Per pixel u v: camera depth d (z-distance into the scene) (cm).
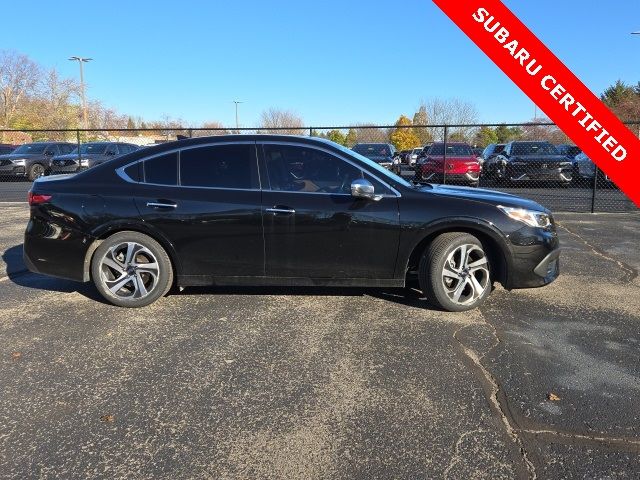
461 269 446
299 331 411
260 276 459
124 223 453
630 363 354
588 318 441
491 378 332
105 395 312
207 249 455
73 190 463
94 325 425
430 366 349
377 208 443
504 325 424
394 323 428
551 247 453
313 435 270
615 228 910
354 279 455
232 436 270
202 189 455
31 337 400
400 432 272
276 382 328
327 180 452
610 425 278
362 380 330
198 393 314
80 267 462
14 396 311
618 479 235
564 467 243
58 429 277
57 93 5375
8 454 255
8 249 726
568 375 336
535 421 282
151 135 4806
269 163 457
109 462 249
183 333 408
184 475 239
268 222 445
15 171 2023
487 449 257
